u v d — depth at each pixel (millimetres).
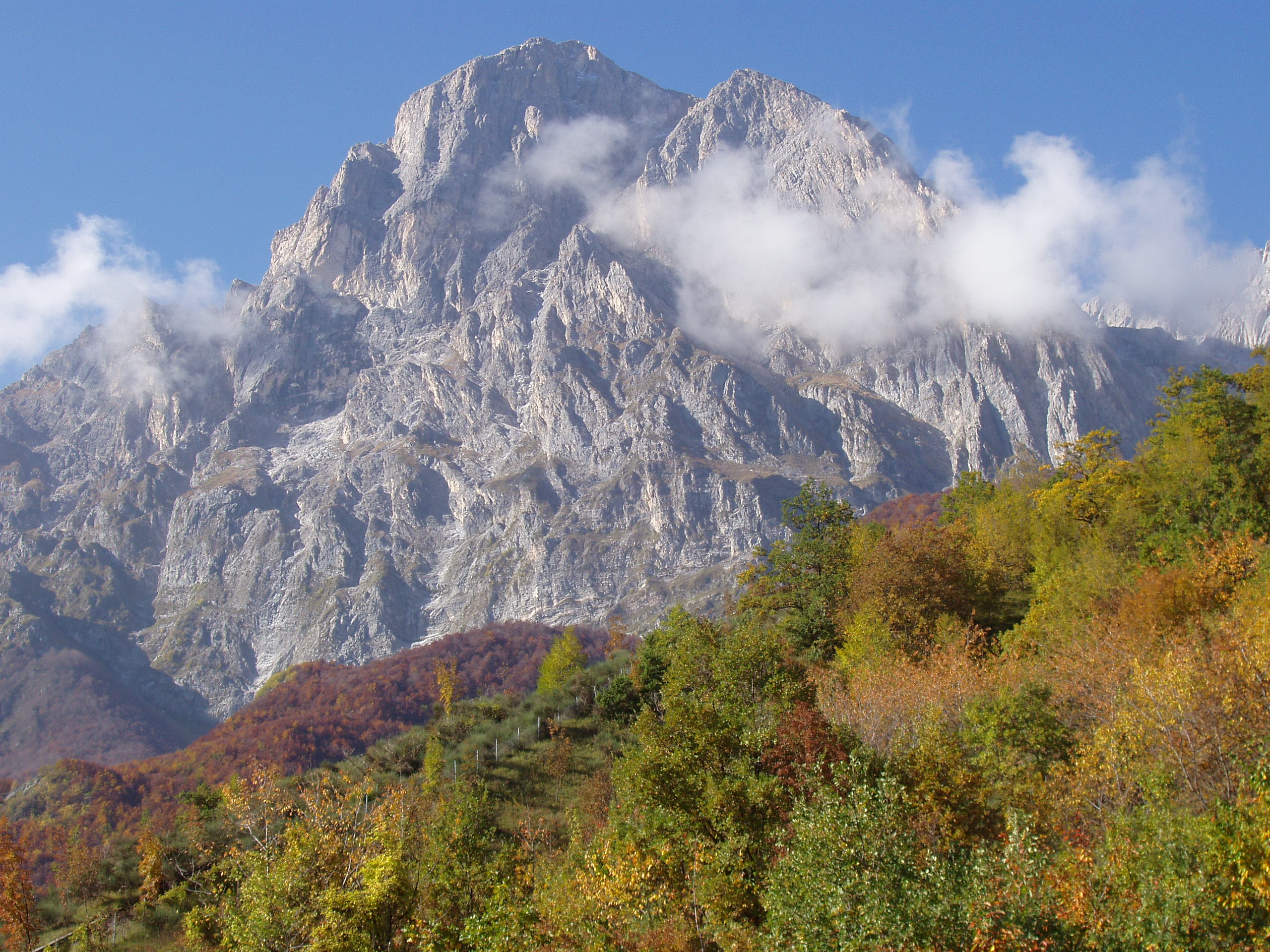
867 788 23234
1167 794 23562
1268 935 18422
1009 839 21703
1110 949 19078
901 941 19188
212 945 33531
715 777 29203
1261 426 49344
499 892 30062
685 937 25578
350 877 32031
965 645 40469
